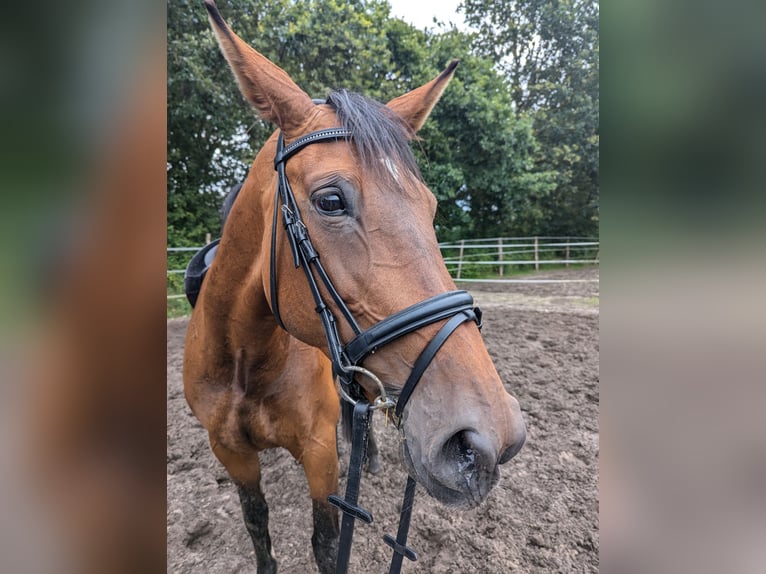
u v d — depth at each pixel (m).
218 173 10.60
